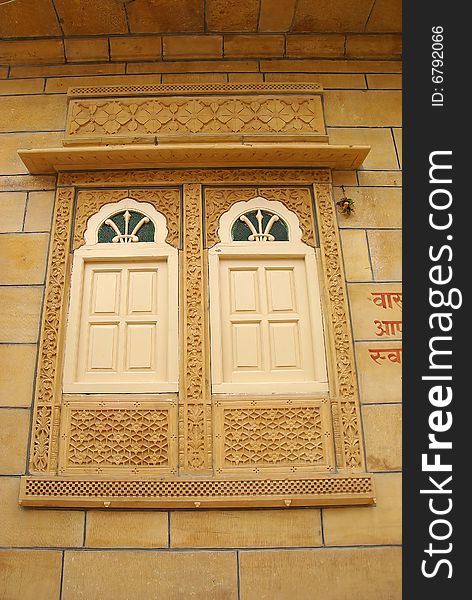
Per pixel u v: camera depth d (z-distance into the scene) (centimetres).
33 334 276
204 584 232
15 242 298
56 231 298
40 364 267
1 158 321
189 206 304
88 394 262
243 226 302
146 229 300
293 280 292
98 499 241
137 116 326
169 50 350
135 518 242
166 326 278
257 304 285
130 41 350
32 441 254
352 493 245
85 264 293
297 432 257
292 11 337
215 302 281
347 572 235
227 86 335
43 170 314
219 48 351
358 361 274
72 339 272
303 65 353
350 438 257
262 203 308
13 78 347
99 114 327
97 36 349
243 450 253
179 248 295
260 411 261
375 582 234
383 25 350
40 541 238
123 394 262
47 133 328
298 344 277
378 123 338
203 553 237
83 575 233
